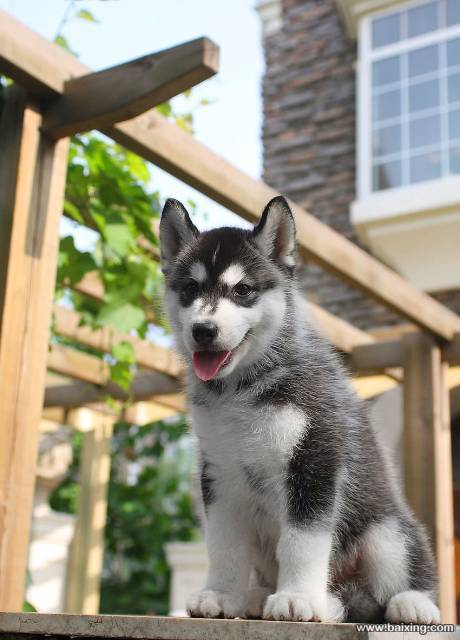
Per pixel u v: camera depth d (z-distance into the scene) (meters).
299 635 0.54
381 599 0.78
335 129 2.15
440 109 1.99
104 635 0.60
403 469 1.28
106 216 1.03
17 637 0.65
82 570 1.74
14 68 0.78
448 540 1.22
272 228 0.82
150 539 2.27
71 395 1.64
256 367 0.76
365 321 1.94
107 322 1.06
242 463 0.73
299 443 0.72
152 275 1.14
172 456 2.82
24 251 0.78
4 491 0.73
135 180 1.10
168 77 0.75
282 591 0.67
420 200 1.84
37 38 0.80
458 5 2.04
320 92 2.21
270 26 2.35
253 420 0.73
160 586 2.28
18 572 0.72
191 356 0.76
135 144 0.84
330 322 1.35
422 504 1.24
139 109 0.78
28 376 0.77
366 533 0.79
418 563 0.80
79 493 1.79
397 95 2.05
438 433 1.26
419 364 1.30
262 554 0.79
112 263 1.07
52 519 1.92
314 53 2.25
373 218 1.89
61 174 0.83
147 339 1.46
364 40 2.11
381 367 1.35
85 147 1.04
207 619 0.57
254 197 0.97
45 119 0.82
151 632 0.58
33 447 0.76
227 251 0.79
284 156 2.20
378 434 0.88
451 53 2.02
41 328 0.78
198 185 0.91
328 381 0.76
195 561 2.07
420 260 1.87
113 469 2.36
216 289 0.77
